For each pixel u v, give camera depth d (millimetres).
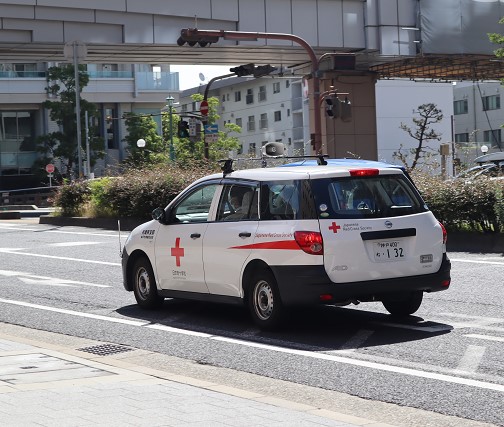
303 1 39844
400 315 11625
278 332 10828
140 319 12273
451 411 7168
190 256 11672
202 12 37875
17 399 7113
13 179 82000
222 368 9172
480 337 10141
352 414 7207
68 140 73938
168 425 6250
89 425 6246
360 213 10367
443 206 20312
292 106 84375
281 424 6305
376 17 41219
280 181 10695
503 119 80750
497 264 16844
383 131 76625
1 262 20016
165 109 85688
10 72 79750
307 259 10164
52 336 11406
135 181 29734
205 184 11711
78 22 36188
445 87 78438
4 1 34562
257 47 38938
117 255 20641
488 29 42844
